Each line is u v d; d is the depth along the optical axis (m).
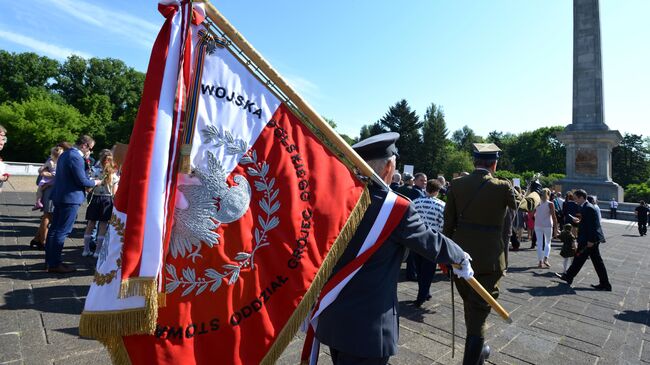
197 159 1.47
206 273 1.44
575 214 9.60
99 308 1.26
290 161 1.60
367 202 1.66
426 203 5.30
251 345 1.45
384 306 1.62
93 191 5.75
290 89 1.60
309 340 1.91
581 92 22.17
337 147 1.67
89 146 5.67
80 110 56.53
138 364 1.31
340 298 1.62
